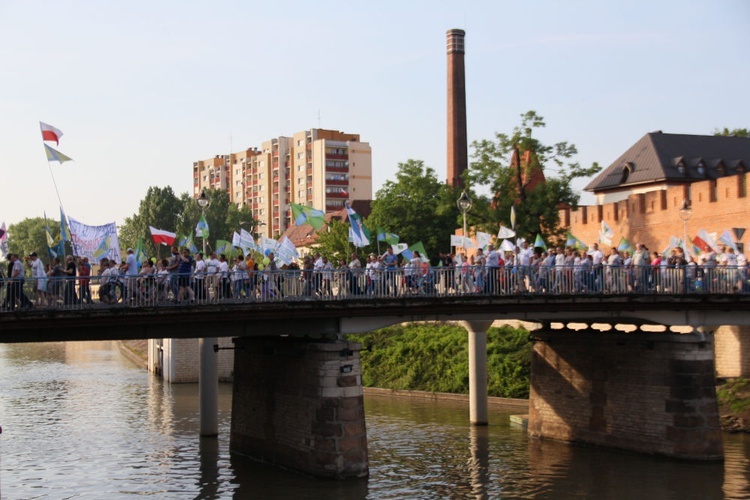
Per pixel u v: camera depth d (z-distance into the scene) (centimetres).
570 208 7556
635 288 3859
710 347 3888
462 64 10125
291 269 3641
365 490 3400
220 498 3328
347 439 3416
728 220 5875
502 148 7012
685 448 3844
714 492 3391
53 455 4225
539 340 4662
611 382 4203
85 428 5009
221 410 5625
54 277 2944
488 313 3678
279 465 3741
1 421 5272
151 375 7906
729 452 4038
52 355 10488
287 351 3619
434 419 5300
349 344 3447
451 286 3628
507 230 4606
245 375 4081
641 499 3325
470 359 5094
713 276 3966
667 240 6488
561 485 3550
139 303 3081
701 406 3850
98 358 9988
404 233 9981
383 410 5725
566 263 3956
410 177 10162
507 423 5100
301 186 17888
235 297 3288
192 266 3431
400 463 3984
